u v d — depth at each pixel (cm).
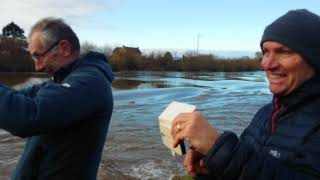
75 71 322
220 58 10419
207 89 4441
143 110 2647
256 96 3762
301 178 169
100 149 326
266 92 4206
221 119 2341
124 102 3077
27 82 4119
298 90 187
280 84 190
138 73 7831
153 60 8925
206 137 169
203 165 174
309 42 183
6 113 282
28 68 5781
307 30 184
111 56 8131
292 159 177
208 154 168
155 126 2028
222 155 166
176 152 184
